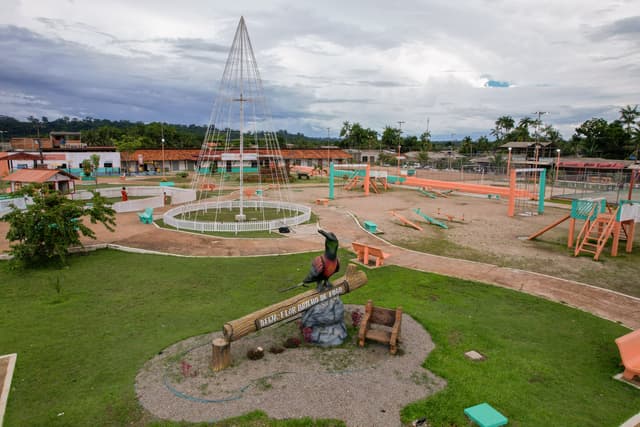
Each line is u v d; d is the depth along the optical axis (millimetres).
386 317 11445
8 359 10562
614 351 11227
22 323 12828
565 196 32844
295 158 94188
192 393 8891
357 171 55031
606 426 7945
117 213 32469
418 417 8109
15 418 8172
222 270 18266
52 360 10508
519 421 8039
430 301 14758
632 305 14797
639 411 8445
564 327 12734
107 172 73500
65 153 70062
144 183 58031
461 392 8969
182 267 18656
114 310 13867
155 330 12281
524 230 28484
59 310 13875
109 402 8633
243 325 9852
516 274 18312
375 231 27172
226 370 9844
